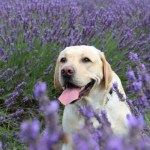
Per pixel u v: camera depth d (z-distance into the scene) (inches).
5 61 190.1
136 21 282.0
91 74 138.9
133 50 228.7
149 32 274.2
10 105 169.0
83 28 220.8
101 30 243.6
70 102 133.8
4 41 203.9
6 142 155.0
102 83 141.9
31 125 44.1
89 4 378.0
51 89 193.6
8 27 228.5
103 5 392.5
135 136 50.4
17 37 215.8
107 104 137.9
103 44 227.1
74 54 142.2
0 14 247.1
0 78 185.0
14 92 169.6
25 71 187.9
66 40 206.7
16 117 170.2
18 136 155.2
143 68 85.0
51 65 185.9
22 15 251.0
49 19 243.4
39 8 263.3
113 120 135.6
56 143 48.1
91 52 142.9
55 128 48.2
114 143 45.1
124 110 140.6
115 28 259.8
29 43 201.9
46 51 207.2
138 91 81.2
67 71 134.8
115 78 153.3
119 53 228.7
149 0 390.3
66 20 250.1
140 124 49.6
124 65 217.2
